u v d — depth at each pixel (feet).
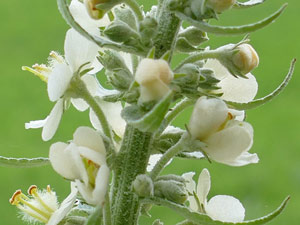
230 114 0.61
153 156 0.68
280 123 1.71
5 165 0.63
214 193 1.51
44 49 1.93
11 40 1.94
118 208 0.62
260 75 1.77
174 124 1.45
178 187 0.60
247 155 0.61
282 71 1.77
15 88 1.77
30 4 2.04
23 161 0.63
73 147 0.57
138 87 0.56
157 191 0.60
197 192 0.65
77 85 0.62
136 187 0.60
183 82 0.60
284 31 1.89
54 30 1.98
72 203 0.62
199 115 0.59
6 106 1.71
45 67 0.66
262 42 1.87
